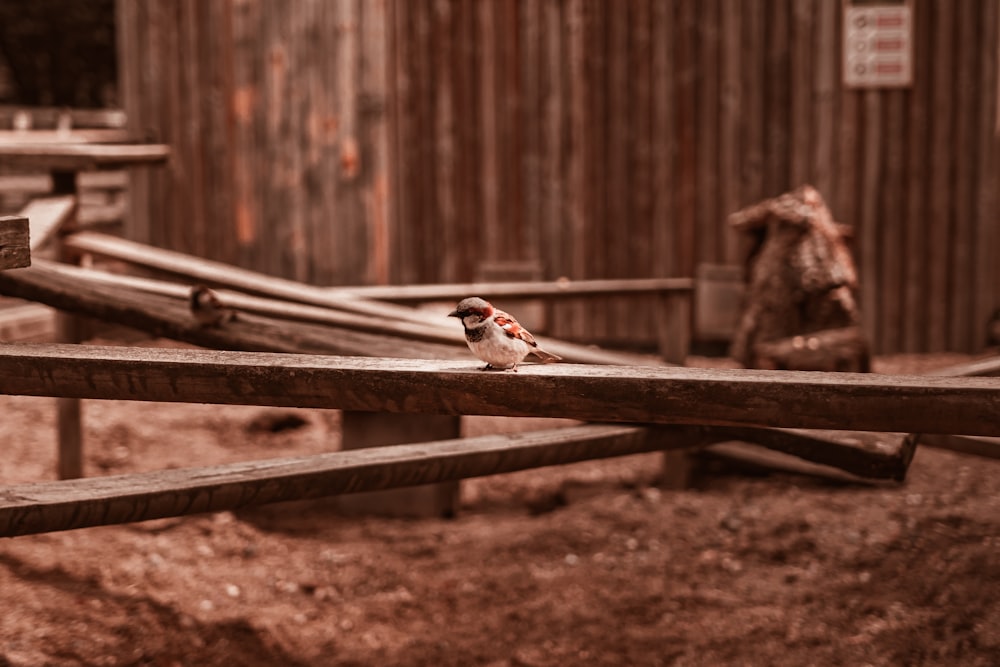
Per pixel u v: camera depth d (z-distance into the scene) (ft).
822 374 12.75
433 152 40.63
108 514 13.65
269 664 17.98
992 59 37.47
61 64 85.92
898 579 19.94
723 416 12.48
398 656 18.43
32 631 17.28
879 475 16.44
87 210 42.32
